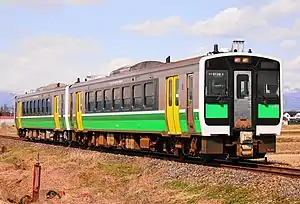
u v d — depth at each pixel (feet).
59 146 100.63
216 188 44.09
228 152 59.16
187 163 58.13
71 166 69.62
